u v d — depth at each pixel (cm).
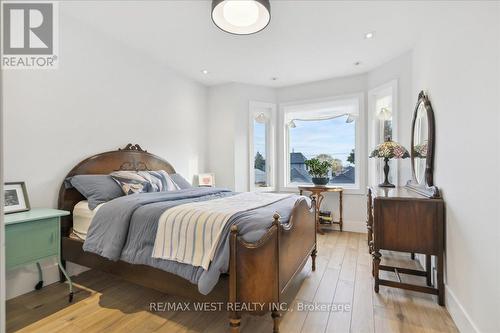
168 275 178
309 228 252
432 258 232
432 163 232
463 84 171
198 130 441
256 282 153
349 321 181
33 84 232
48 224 205
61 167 253
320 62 359
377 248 219
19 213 209
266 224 166
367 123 402
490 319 136
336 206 427
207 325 178
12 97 220
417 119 277
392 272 261
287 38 292
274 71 394
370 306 199
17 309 198
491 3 137
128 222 197
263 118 476
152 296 218
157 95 362
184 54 337
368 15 246
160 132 367
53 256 208
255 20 219
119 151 303
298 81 440
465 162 167
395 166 345
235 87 441
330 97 427
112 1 230
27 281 223
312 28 270
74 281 245
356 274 256
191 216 176
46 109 241
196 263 160
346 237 381
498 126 130
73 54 262
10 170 218
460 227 174
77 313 192
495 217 132
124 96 315
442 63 210
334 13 243
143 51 329
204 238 165
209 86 463
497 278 130
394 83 343
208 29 276
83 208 241
